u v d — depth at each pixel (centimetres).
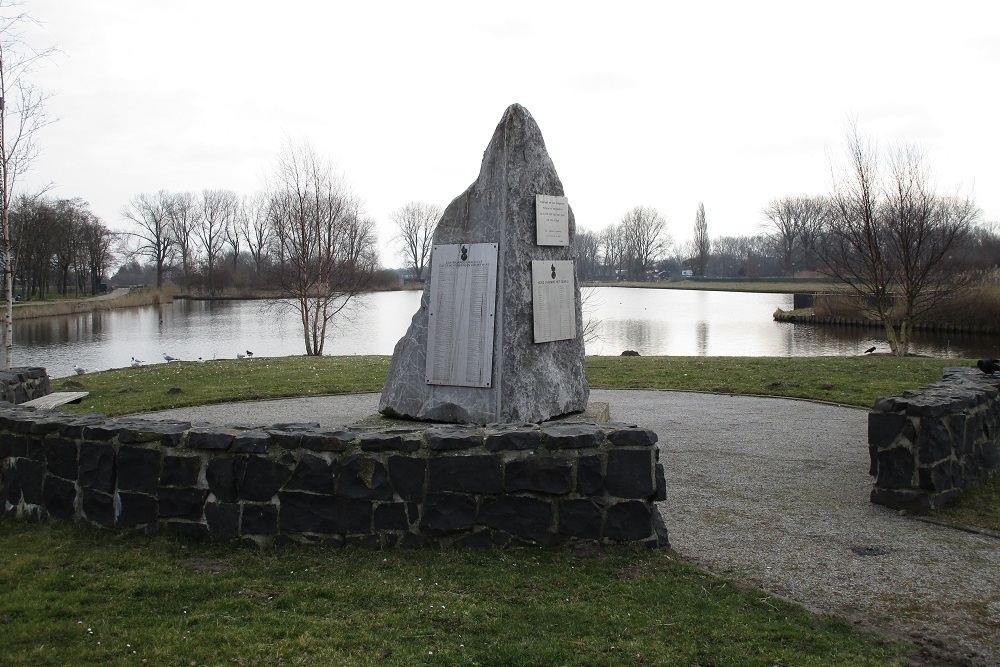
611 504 533
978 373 927
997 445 798
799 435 1000
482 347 827
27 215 5528
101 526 581
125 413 1218
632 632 423
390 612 440
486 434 541
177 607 448
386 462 541
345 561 518
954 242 2886
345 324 4572
